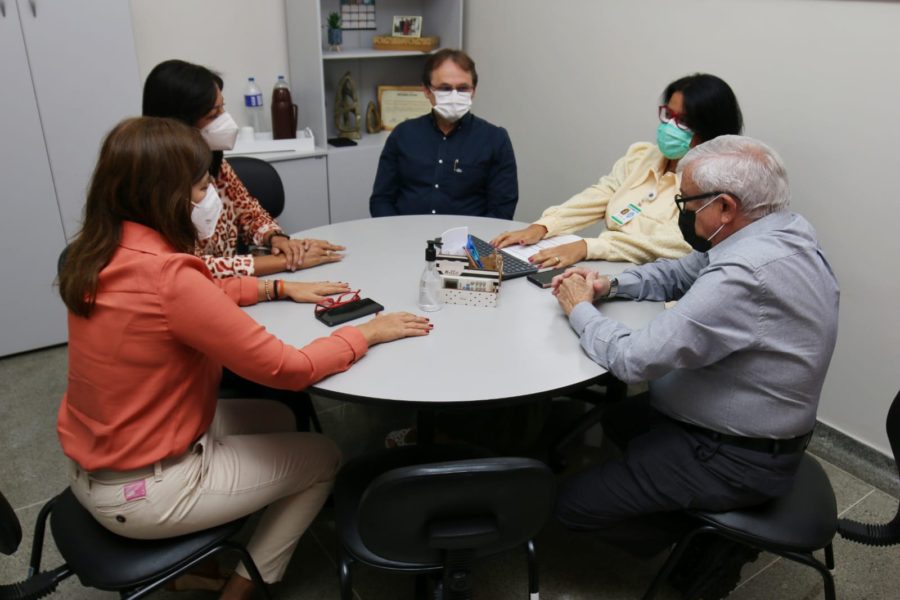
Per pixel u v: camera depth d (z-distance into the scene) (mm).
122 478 1244
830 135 2119
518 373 1399
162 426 1243
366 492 1087
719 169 1332
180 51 3234
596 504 1540
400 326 1521
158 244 1204
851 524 1460
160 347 1190
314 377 1328
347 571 1342
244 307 1673
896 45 1894
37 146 2621
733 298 1274
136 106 2756
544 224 2211
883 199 2021
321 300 1688
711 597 1627
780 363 1321
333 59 3633
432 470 1061
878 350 2143
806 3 2092
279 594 1735
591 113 3016
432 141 2646
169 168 1177
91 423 1235
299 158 3338
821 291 1316
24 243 2723
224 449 1392
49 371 2771
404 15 3816
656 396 1547
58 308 2895
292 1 3320
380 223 2369
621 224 2119
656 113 2707
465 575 1231
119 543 1298
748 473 1393
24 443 2307
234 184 2191
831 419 2340
